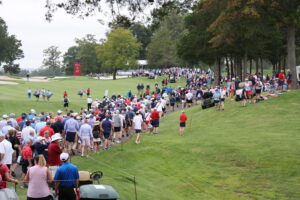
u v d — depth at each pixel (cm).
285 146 2247
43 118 2242
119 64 11406
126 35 11619
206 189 1883
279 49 6750
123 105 3269
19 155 1864
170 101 4559
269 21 3997
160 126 3588
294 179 1844
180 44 6994
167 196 1777
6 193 1122
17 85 7931
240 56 6406
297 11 3872
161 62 12169
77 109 5222
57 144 1563
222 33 4756
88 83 9125
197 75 8875
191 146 2533
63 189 1174
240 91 3769
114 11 2153
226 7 4319
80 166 2119
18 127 2050
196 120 3544
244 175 1975
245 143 2430
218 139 2630
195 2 2333
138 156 2417
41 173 1110
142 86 6950
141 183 1941
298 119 2877
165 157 2380
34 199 1098
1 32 13650
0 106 4831
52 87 8031
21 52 15375
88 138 2311
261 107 3400
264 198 1722
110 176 1958
